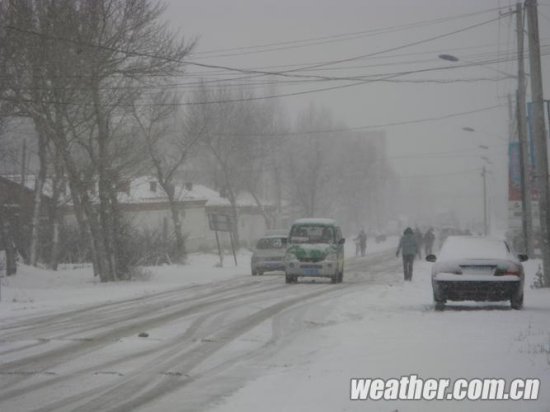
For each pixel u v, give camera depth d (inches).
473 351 610.2
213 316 941.8
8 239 1656.0
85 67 1472.7
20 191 2030.0
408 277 1568.7
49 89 1467.8
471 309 948.6
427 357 593.0
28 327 862.5
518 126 1831.9
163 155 2647.6
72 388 532.7
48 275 1732.3
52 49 1433.3
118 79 1588.3
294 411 452.8
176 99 2503.7
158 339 756.6
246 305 1066.7
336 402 469.1
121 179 1796.3
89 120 1608.0
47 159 2004.2
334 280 1510.8
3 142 2209.6
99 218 1691.7
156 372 589.3
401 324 804.0
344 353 641.6
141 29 1557.6
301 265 1477.6
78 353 676.7
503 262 898.7
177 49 1621.6
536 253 2180.1
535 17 1213.7
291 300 1131.9
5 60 1395.2
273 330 816.9
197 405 480.4
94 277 1721.2
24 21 1405.0
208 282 1582.2
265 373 580.4
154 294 1288.1
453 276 901.2
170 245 2426.2
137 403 488.1
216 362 630.5
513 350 607.5
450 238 971.3
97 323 888.3
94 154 1674.5
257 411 458.0
